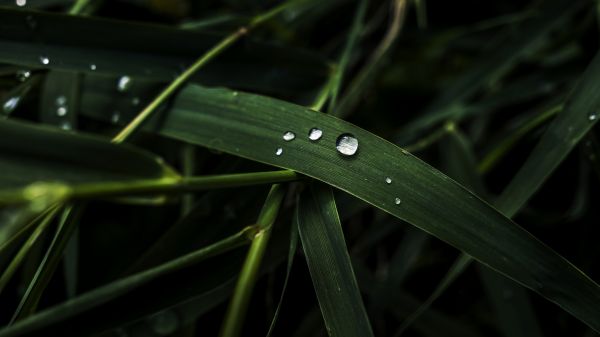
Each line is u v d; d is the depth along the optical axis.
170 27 0.21
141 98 0.21
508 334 0.22
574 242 0.25
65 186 0.15
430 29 0.30
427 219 0.18
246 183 0.18
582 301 0.18
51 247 0.18
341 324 0.18
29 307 0.17
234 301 0.17
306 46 0.29
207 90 0.20
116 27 0.20
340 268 0.18
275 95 0.24
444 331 0.24
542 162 0.20
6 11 0.19
